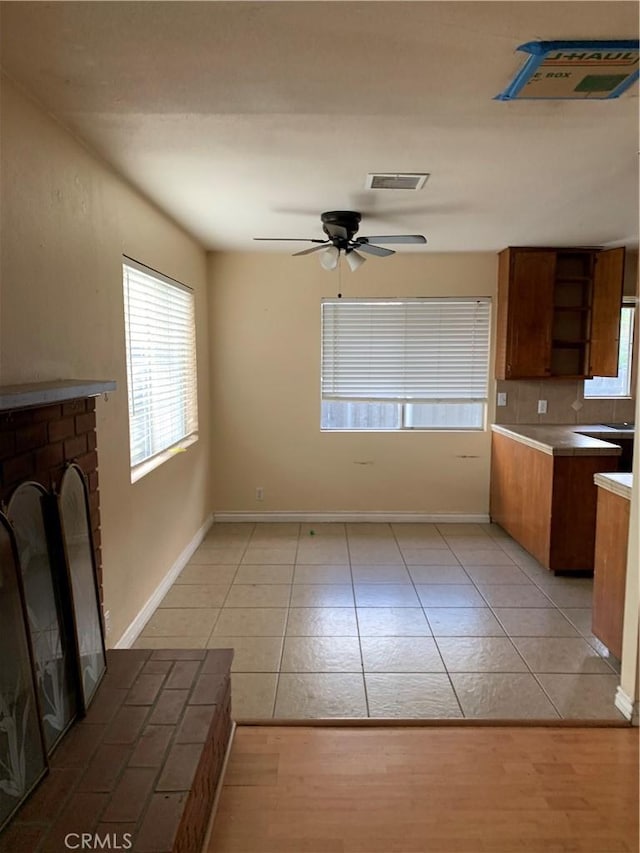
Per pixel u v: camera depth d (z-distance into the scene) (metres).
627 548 2.53
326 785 1.94
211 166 2.60
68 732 1.68
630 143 2.33
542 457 3.91
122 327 2.76
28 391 1.48
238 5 1.35
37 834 1.31
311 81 1.76
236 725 2.25
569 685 2.55
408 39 1.50
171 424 3.81
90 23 1.43
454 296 4.87
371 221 3.69
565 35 1.48
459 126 2.14
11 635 1.41
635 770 2.02
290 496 5.11
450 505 5.10
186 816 1.41
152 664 2.09
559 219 3.63
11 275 1.76
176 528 3.86
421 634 3.03
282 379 4.98
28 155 1.86
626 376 5.00
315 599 3.48
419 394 5.00
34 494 1.65
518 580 3.78
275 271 4.87
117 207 2.69
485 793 1.91
